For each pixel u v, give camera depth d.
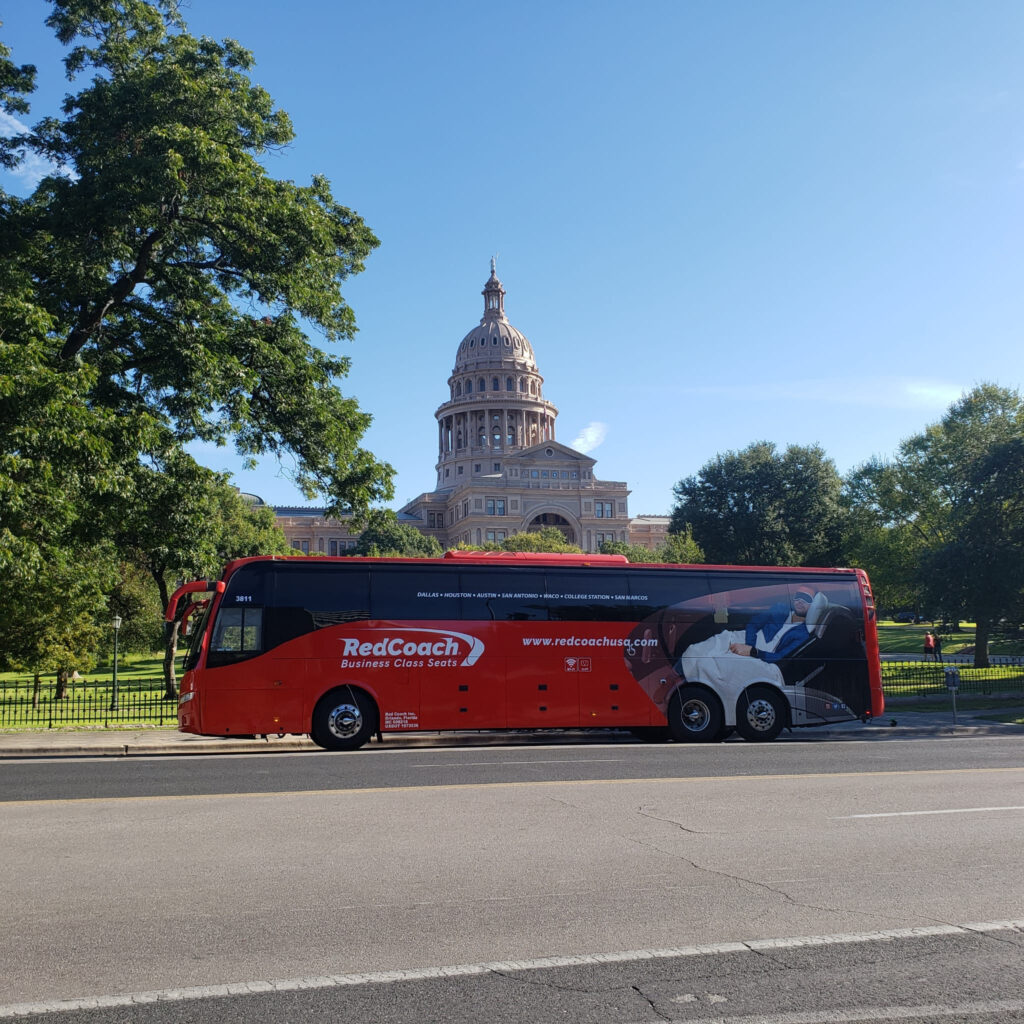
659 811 11.50
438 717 21.97
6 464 20.34
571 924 7.03
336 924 7.03
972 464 47.88
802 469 84.75
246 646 21.39
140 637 52.72
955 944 6.61
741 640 23.88
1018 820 10.94
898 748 19.69
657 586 23.81
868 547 65.62
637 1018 5.35
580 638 23.06
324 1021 5.30
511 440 168.12
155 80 26.08
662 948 6.50
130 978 5.95
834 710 24.06
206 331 26.97
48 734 25.33
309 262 28.92
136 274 27.56
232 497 60.56
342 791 13.18
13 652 35.44
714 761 17.08
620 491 149.25
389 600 22.27
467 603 22.66
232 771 16.05
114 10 27.67
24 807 11.95
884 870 8.63
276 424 29.95
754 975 6.02
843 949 6.51
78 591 30.30
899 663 53.28
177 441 26.45
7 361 20.55
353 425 31.31
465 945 6.57
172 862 8.93
